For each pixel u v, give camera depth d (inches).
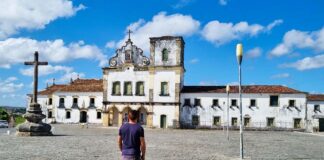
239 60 669.3
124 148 323.6
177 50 2289.6
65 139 1115.3
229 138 1346.0
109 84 2389.3
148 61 2349.9
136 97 2331.4
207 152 804.6
